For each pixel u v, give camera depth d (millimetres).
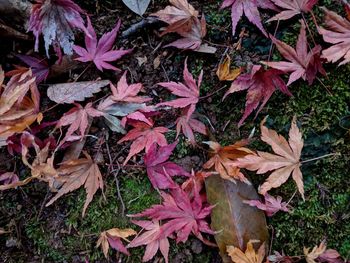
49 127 410
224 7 406
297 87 388
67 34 394
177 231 365
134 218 387
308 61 366
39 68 413
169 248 383
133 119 388
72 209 399
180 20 392
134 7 421
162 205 364
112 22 430
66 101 393
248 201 363
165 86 386
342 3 392
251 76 370
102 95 412
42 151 365
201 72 387
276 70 370
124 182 397
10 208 405
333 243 370
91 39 406
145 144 378
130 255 386
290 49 369
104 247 378
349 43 355
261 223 365
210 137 389
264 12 408
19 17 403
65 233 396
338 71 382
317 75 385
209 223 377
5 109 369
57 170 373
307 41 390
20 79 380
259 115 394
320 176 377
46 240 397
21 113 377
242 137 394
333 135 378
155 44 424
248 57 403
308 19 396
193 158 396
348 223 369
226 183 370
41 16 385
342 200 372
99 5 433
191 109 377
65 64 414
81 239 393
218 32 413
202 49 408
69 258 394
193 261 381
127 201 392
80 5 432
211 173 367
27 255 397
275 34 402
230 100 401
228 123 399
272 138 360
